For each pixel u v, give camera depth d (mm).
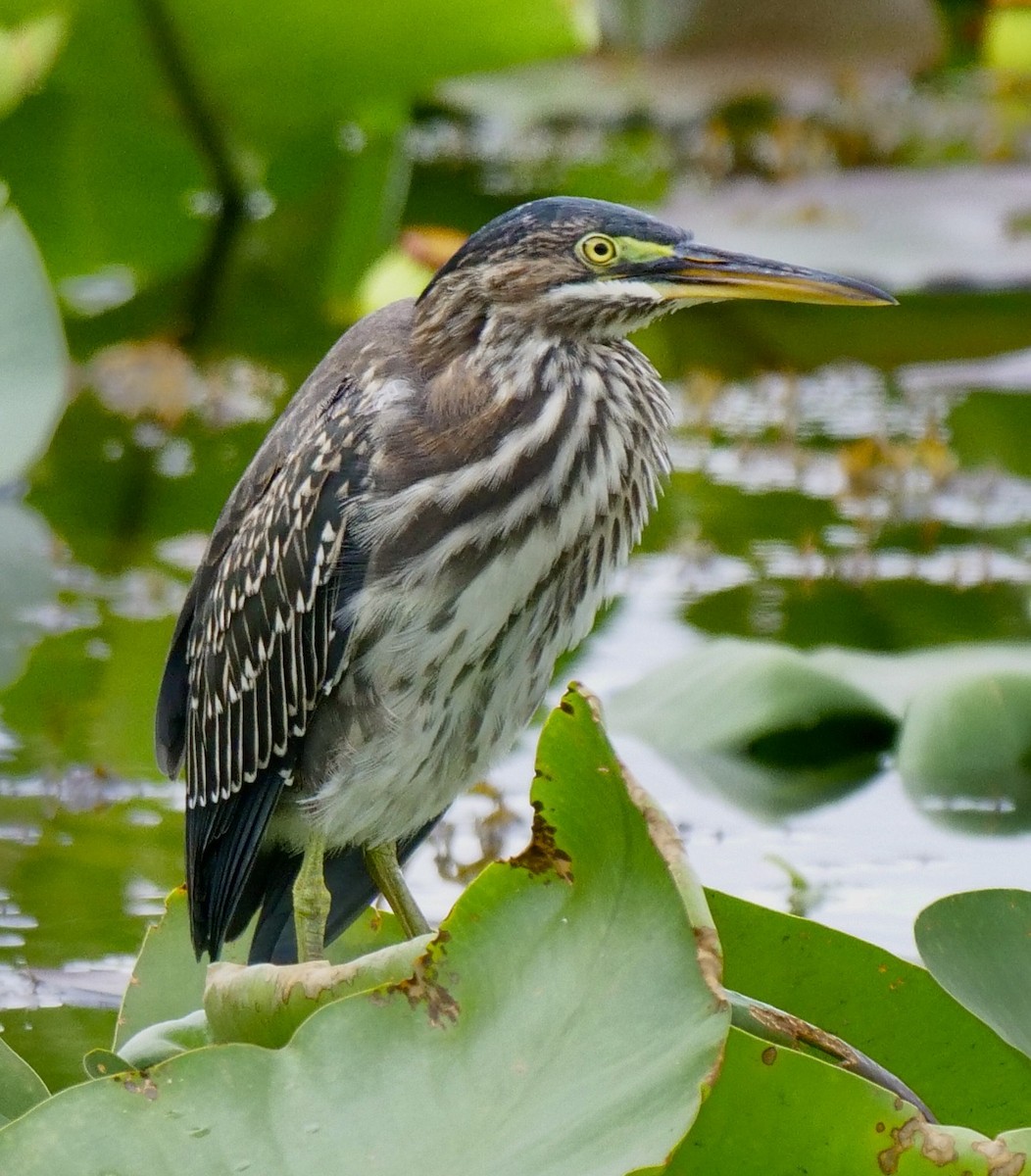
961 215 20172
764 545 14258
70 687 11828
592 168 23609
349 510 8109
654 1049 5496
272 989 6391
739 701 11273
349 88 19594
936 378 17141
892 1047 6605
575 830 5750
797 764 11164
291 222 21266
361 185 21469
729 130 25266
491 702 8430
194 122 20188
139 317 19562
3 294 14672
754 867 9727
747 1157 5547
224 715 8719
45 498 15070
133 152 20531
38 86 19391
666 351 19047
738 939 6594
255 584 8477
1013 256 18844
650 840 5609
